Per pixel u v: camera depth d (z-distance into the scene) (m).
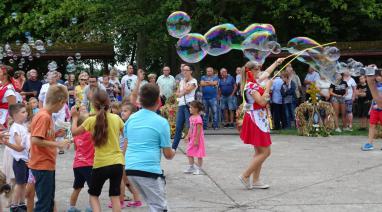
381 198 5.77
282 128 13.12
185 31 7.76
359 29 18.91
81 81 9.55
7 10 17.92
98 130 4.49
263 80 6.64
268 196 5.93
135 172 4.13
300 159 8.38
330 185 6.44
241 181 6.27
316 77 12.88
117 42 16.80
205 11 15.67
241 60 18.88
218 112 13.66
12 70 6.98
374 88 4.77
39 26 16.66
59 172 7.53
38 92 11.23
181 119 8.09
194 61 7.75
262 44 7.62
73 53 15.62
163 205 4.20
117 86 11.71
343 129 12.71
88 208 5.41
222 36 7.72
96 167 4.53
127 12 15.45
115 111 6.21
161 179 4.21
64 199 6.00
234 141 10.85
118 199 4.60
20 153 5.26
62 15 15.95
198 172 7.26
